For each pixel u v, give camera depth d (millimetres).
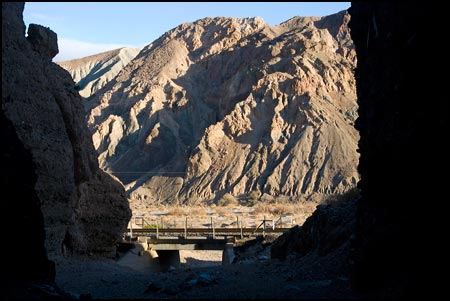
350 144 84688
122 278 20078
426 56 12102
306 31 117500
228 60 119250
